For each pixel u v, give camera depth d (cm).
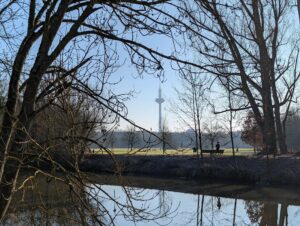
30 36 575
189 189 3219
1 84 612
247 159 3994
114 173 591
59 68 585
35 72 552
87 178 552
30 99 550
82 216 536
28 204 591
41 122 574
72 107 554
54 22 557
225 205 2669
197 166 3856
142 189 812
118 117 576
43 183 587
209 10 591
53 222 582
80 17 561
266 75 764
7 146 491
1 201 522
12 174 528
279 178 3519
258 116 4175
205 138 5553
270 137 4153
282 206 2659
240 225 2161
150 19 588
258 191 3219
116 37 591
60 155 559
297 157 3894
